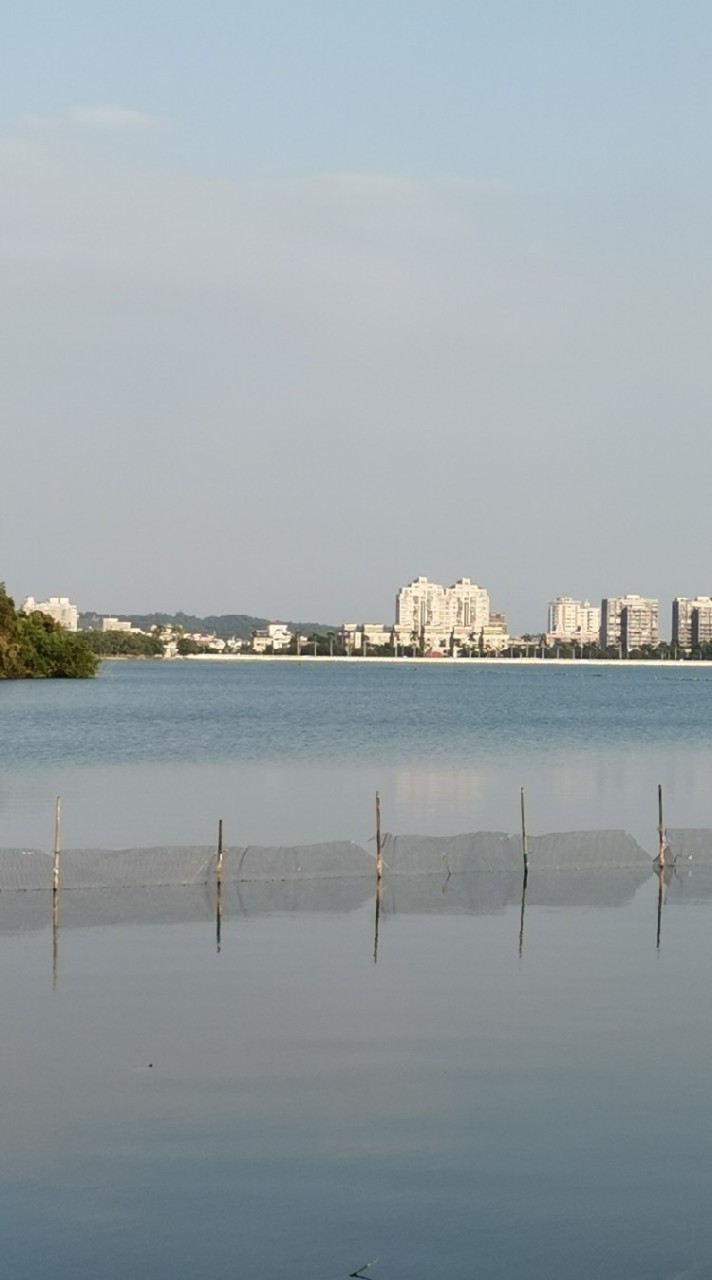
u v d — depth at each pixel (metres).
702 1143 22.78
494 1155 22.31
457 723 144.38
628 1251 19.41
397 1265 19.05
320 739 117.50
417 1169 21.80
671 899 43.38
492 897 43.38
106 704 175.88
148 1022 29.19
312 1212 20.42
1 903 40.97
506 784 79.69
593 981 32.88
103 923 38.69
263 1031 28.58
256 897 42.53
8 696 193.12
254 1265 19.03
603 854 49.91
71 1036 28.17
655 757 99.62
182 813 65.00
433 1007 30.45
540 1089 25.16
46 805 68.00
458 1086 25.30
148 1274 18.77
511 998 31.23
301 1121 23.61
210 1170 21.77
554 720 151.88
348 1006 30.48
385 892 43.72
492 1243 19.62
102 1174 21.59
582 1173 21.69
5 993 31.44
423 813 65.94
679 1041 27.92
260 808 67.31
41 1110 24.06
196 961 34.62
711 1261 19.17
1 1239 19.64
